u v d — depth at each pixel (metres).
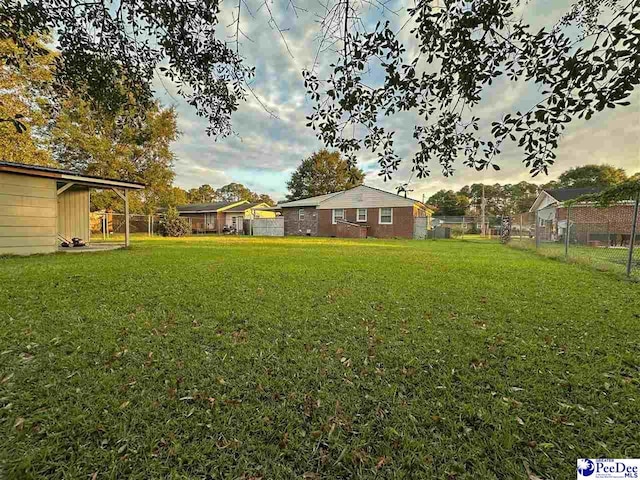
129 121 3.31
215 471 1.29
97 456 1.34
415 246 13.00
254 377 2.01
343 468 1.31
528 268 6.57
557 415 1.65
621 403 1.74
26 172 7.73
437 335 2.74
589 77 1.80
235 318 3.11
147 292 4.05
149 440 1.44
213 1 2.36
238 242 14.77
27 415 1.59
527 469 1.30
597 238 13.98
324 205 21.97
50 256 7.82
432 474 1.28
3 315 3.06
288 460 1.35
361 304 3.64
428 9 2.09
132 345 2.45
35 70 7.96
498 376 2.05
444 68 2.27
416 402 1.76
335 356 2.33
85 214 11.08
